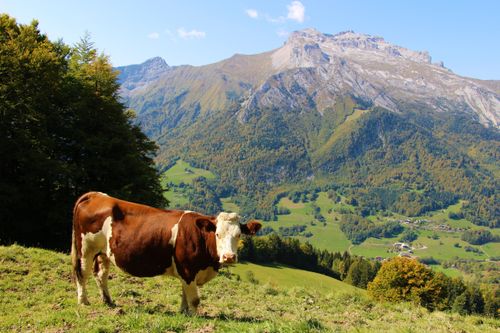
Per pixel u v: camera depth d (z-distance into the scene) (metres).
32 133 24.56
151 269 8.90
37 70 23.69
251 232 8.73
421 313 12.69
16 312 9.16
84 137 26.88
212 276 9.01
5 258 13.06
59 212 24.81
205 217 8.80
